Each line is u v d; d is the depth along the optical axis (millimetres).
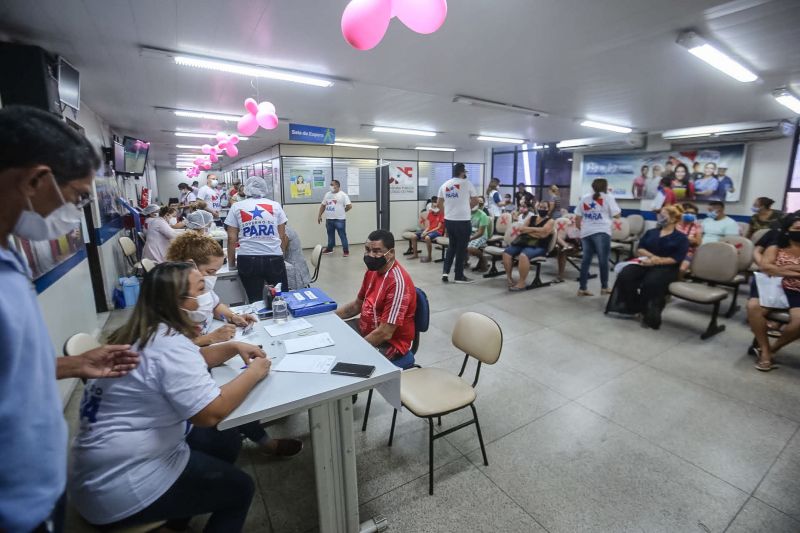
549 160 10320
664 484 1859
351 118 6340
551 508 1729
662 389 2729
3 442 680
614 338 3645
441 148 10773
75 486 1099
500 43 3166
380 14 1791
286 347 1703
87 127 5180
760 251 3193
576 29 2912
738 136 6395
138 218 6738
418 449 2131
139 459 1114
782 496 1778
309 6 2486
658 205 6715
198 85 4293
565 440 2189
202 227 5133
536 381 2848
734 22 2787
